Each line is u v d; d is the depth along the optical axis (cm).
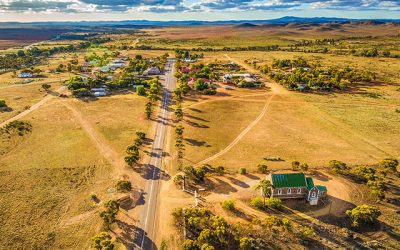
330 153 8994
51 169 8131
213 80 17975
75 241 5691
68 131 10544
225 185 7400
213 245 5491
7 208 6594
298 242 5606
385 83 17088
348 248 5509
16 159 8650
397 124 11162
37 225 6106
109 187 7356
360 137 10094
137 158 8381
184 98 14512
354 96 14712
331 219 6222
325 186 7175
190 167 7806
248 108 13038
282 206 6588
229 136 10225
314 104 13500
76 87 15375
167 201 6838
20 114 12156
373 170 7669
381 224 6112
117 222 6178
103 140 9881
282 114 12288
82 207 6638
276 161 8525
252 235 5731
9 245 5588
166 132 10569
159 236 5816
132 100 14062
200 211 6078
